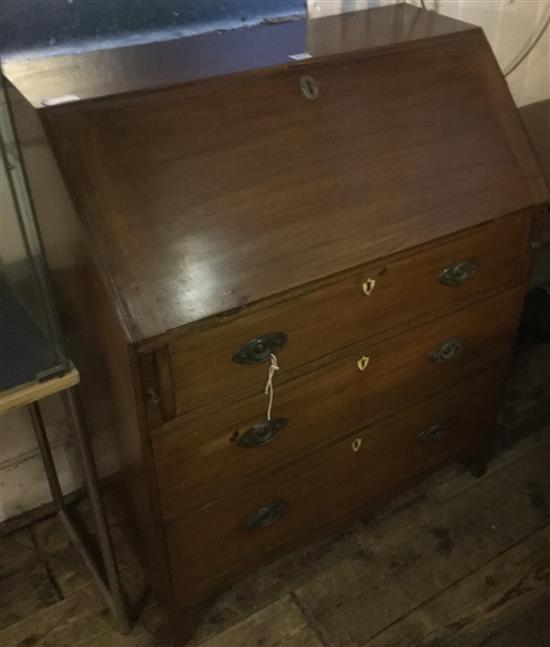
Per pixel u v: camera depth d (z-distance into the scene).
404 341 1.30
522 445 1.86
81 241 0.96
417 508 1.70
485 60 1.28
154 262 0.97
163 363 1.00
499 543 1.62
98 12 1.23
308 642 1.44
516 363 2.13
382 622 1.47
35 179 1.07
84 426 1.16
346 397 1.29
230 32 1.28
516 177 1.27
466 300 1.34
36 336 1.07
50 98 0.98
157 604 1.49
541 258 2.26
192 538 1.26
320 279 1.07
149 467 1.10
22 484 1.63
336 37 1.24
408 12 1.41
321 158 1.10
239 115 1.05
